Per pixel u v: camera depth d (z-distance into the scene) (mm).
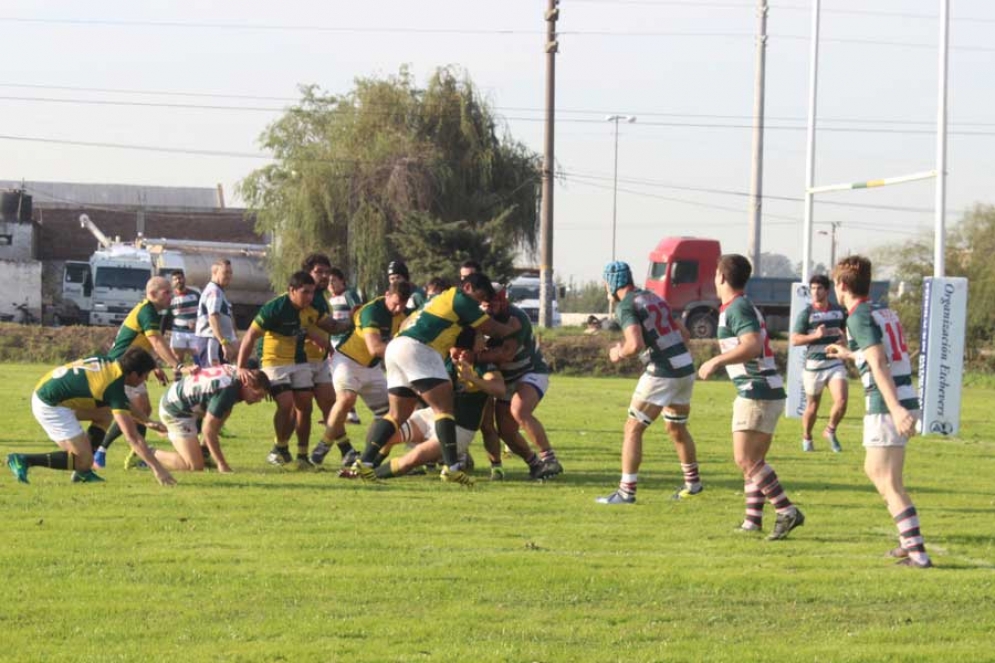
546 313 104312
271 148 131375
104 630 16453
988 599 18953
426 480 30812
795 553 22219
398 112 130750
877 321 20938
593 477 32344
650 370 27516
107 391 28344
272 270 129125
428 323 29578
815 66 59844
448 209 128625
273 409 50344
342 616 17406
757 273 122000
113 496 26828
